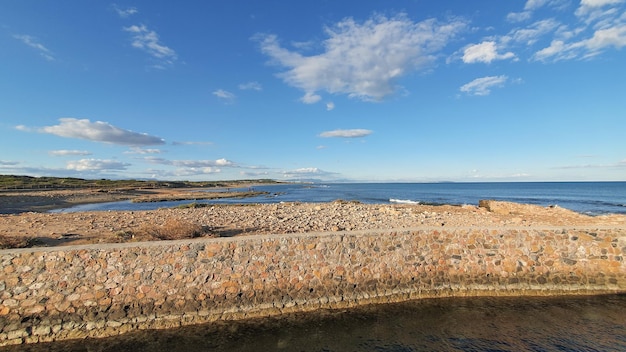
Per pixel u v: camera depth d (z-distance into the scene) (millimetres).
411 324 8883
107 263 9047
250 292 9555
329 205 33750
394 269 10656
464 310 9664
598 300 10242
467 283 10852
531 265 11078
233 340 8141
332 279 10188
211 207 32219
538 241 11289
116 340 8164
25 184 77125
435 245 11109
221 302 9320
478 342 7992
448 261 11016
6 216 22562
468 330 8555
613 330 8500
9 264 8633
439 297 10531
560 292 10766
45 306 8492
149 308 8922
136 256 9227
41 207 39719
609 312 9477
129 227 17312
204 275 9422
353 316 9328
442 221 20516
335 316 9336
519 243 11266
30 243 12586
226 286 9469
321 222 19766
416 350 7680
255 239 10023
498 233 11344
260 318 9227
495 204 31125
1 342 8000
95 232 15703
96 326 8500
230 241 9852
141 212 25875
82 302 8672
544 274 11000
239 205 35250
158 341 8102
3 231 15750
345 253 10484
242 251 9836
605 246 11203
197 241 9766
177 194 73812
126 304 8844
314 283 10047
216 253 9672
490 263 11062
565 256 11164
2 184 73750
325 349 7746
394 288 10484
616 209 40500
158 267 9242
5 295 8406
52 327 8336
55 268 8797
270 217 22219
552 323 8891
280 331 8547
